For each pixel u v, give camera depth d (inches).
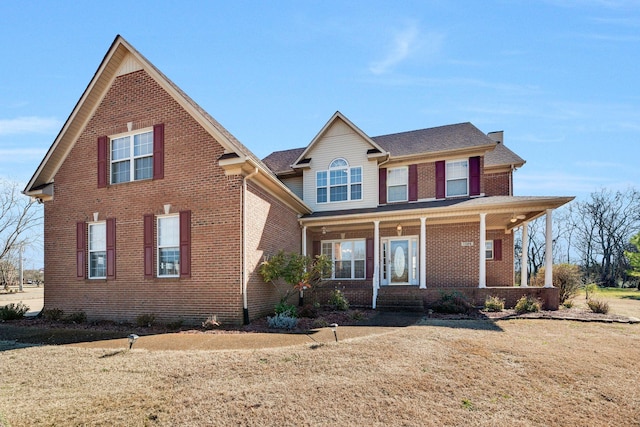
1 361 273.6
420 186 641.6
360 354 268.4
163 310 449.1
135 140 498.6
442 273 637.3
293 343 308.0
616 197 1616.6
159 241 468.1
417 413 181.5
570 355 275.9
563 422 178.1
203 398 194.5
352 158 657.6
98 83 502.9
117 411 181.5
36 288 1694.1
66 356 282.5
